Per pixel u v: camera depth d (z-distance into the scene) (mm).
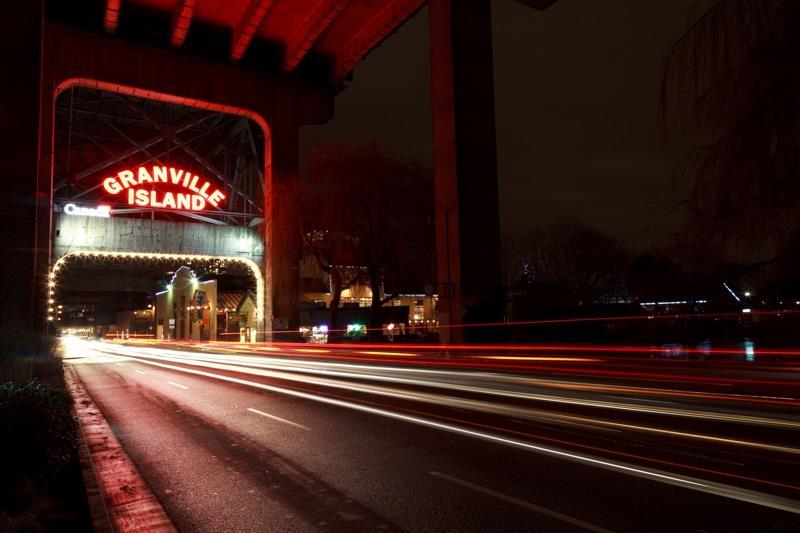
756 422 10297
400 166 42344
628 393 14531
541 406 12648
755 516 5578
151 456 9195
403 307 63188
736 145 6645
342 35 54031
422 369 23703
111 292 98125
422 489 6855
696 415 11078
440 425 10820
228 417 12805
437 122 39406
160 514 6340
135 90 49500
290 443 9773
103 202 49938
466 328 35531
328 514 6137
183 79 51281
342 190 41125
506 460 8031
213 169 56500
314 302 66500
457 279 36625
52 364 23234
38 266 40688
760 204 6500
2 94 16484
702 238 7195
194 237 52969
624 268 63594
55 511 5891
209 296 70938
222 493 7059
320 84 57781
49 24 45594
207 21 50750
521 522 5641
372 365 26734
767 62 6402
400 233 42469
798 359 24484
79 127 58000
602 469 7383
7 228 15680
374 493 6785
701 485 6594
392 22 48938
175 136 54500
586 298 64125
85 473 7156
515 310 42656
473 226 37375
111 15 45000
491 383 17562
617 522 5539
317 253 44594
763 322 29578
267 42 54281
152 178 51844
